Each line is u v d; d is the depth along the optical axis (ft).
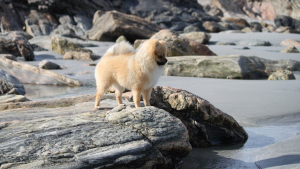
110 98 19.79
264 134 16.33
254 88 27.40
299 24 149.18
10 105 18.37
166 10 141.38
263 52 56.34
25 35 96.73
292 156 12.73
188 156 13.99
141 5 141.18
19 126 12.31
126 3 141.08
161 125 12.25
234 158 13.52
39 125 12.35
